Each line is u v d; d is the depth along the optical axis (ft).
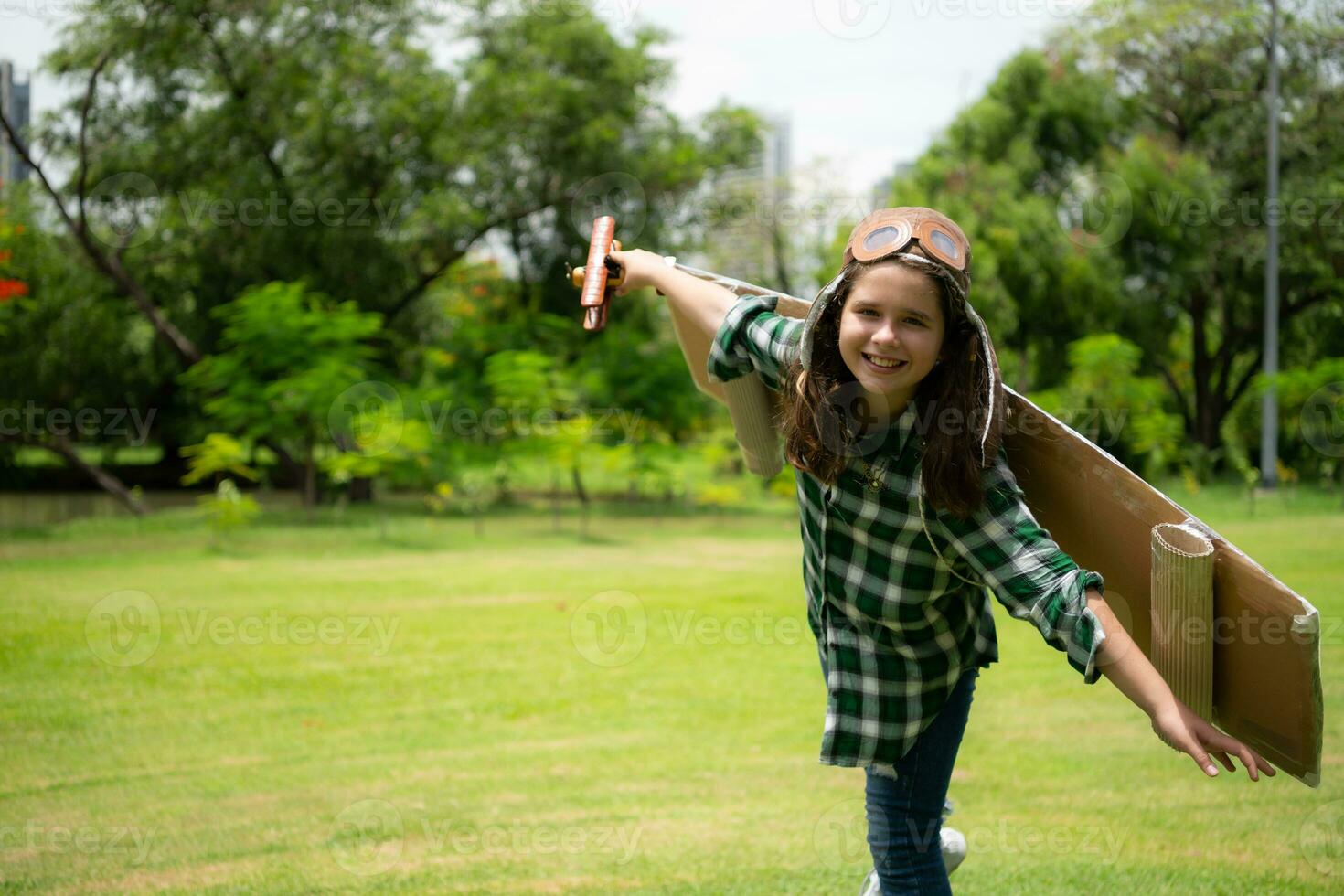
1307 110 59.67
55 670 16.87
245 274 46.60
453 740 13.53
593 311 6.78
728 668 17.40
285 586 25.02
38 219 43.27
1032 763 12.24
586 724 14.21
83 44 41.01
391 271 48.75
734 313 6.33
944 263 5.23
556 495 39.45
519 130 48.80
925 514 5.57
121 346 48.34
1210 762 4.85
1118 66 62.03
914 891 6.34
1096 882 8.80
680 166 51.11
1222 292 66.33
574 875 9.12
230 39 42.93
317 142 44.83
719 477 52.80
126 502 43.24
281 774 12.09
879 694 6.21
